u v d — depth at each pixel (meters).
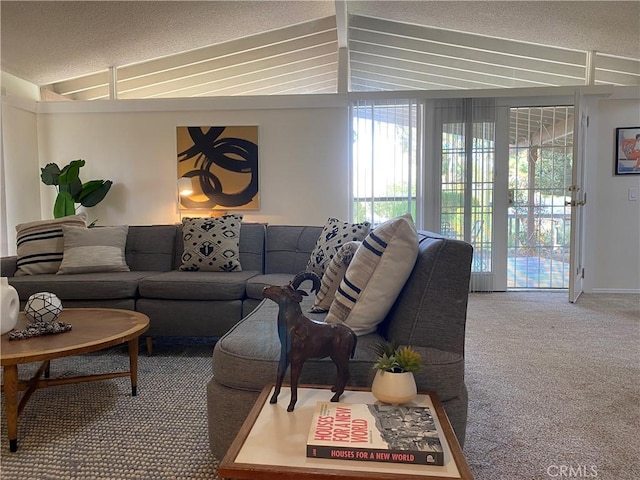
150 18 3.55
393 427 0.91
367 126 4.44
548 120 4.43
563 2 3.27
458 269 1.35
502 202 4.38
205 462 1.42
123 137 4.56
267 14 3.83
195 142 4.52
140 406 1.84
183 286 2.56
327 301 1.75
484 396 1.90
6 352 1.52
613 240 4.34
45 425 1.67
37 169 4.57
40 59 4.02
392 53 5.00
